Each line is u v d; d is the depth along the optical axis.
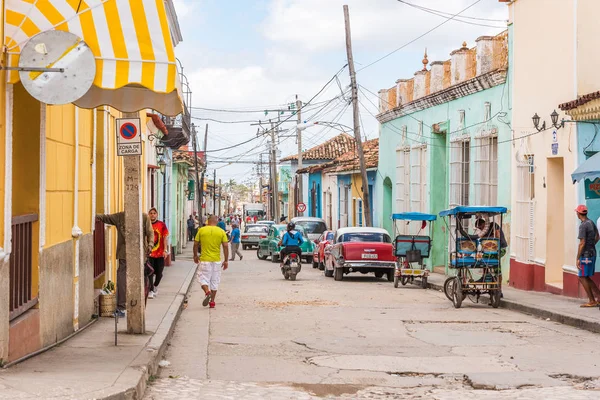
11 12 8.12
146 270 16.20
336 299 19.67
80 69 8.07
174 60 8.64
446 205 27.69
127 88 10.94
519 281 21.27
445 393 8.80
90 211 13.28
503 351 11.59
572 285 18.31
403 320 15.35
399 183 33.62
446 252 27.55
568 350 11.70
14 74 8.09
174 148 37.19
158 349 10.38
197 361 10.72
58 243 10.68
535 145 20.56
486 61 23.73
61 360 9.19
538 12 20.44
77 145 11.75
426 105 29.64
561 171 19.86
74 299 11.70
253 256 44.91
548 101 19.80
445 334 13.40
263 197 135.38
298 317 15.79
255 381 9.37
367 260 25.73
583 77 18.34
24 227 9.18
